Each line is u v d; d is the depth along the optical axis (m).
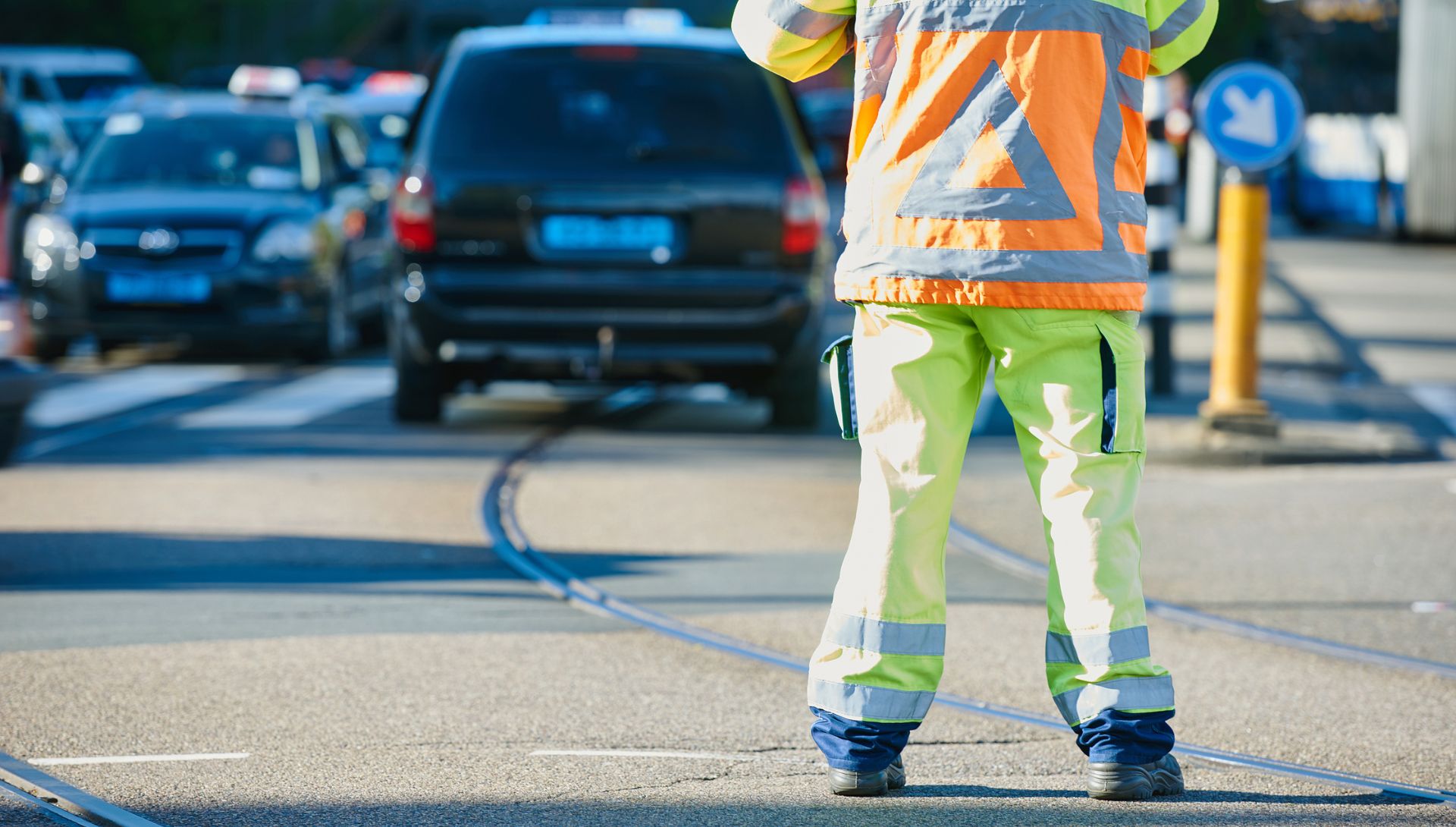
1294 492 13.50
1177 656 8.80
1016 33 6.09
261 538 11.42
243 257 20.77
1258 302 15.55
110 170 22.17
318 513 12.28
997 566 10.95
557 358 15.87
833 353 6.50
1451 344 24.36
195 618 9.28
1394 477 14.20
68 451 14.98
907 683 6.34
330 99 26.38
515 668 8.37
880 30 6.25
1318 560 11.11
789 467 14.40
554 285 15.70
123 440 15.60
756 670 8.40
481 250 15.76
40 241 20.80
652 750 7.10
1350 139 48.91
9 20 69.69
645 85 16.06
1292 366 21.86
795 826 6.13
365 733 7.30
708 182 15.69
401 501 12.75
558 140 15.86
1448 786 6.73
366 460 14.55
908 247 6.18
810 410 16.61
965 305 6.14
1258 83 15.21
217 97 23.62
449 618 9.36
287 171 22.19
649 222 15.73
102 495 12.91
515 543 11.34
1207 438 15.35
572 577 10.40
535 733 7.32
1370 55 76.69
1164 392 18.25
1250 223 15.44
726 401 18.91
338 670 8.29
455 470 14.10
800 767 6.85
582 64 16.12
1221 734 7.42
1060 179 6.09
